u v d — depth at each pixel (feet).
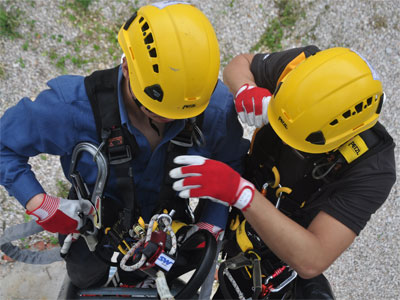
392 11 13.62
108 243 5.80
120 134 4.70
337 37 12.98
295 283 6.48
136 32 4.44
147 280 6.27
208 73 4.40
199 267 4.95
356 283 10.96
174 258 5.04
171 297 4.79
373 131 5.32
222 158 5.93
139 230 5.11
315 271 5.09
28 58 10.12
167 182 5.15
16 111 4.73
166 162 5.09
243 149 6.27
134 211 5.17
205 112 5.14
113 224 5.59
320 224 5.19
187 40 4.20
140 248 5.02
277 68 6.14
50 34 10.44
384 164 5.11
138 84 4.50
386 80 13.03
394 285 11.27
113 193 5.48
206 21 4.46
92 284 6.33
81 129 4.73
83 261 5.92
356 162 5.12
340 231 5.08
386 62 13.21
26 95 9.89
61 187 9.40
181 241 5.66
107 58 10.87
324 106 4.81
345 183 5.17
